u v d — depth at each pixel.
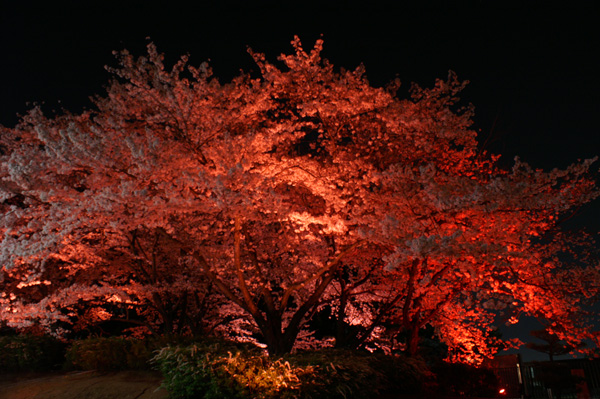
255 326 16.31
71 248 11.27
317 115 10.68
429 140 10.26
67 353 11.44
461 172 12.15
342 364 8.16
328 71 10.68
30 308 10.64
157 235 13.25
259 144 9.23
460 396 11.35
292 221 10.34
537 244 11.70
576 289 10.83
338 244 11.59
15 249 8.63
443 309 13.60
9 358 11.30
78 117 11.55
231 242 12.96
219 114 10.13
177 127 10.22
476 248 7.44
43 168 8.62
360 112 10.16
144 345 10.15
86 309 16.22
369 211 9.73
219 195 7.90
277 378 7.39
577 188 10.48
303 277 11.24
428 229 9.20
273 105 11.42
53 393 8.73
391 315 15.12
